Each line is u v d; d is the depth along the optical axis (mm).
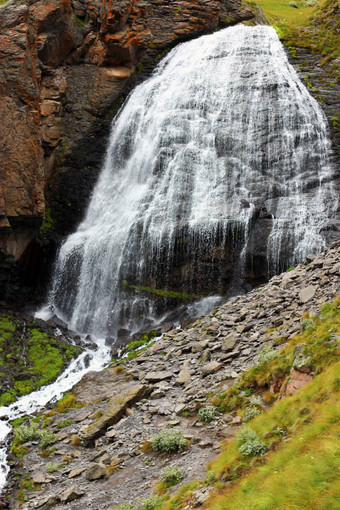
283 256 20047
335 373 9383
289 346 11844
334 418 8289
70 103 27797
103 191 26109
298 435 8508
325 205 21859
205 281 20531
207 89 27953
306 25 34500
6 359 17391
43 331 19469
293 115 25828
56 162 26312
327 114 26516
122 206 24453
